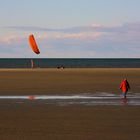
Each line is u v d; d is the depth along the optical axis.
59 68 172.75
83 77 93.88
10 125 26.11
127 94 50.03
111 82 74.88
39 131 23.94
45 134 23.02
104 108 35.28
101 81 78.06
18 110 33.78
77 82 74.75
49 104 38.50
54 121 27.78
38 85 66.12
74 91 54.50
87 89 57.88
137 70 150.00
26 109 34.47
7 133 23.28
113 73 118.44
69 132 23.64
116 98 44.91
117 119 28.72
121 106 36.94
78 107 36.03
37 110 33.78
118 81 77.94
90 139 21.73
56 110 33.78
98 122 27.34
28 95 48.38
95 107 36.09
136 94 50.03
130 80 81.25
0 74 110.31
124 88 45.28
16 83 71.12
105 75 104.75
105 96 47.31
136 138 22.02
